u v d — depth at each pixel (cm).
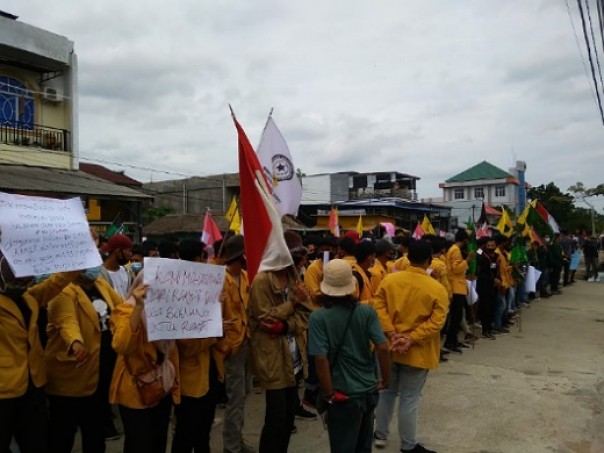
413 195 5012
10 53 1560
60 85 1722
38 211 354
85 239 368
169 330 360
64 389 397
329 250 745
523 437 530
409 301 469
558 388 684
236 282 464
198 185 3859
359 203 3681
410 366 471
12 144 1564
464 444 514
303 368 449
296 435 540
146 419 371
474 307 1070
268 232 440
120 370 373
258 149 643
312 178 4772
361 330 372
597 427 553
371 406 377
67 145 1720
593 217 4125
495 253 1058
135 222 1867
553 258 1631
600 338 1003
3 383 334
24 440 353
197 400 411
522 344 953
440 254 888
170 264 362
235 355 469
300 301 433
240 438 476
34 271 334
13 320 344
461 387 691
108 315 426
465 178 6138
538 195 4750
